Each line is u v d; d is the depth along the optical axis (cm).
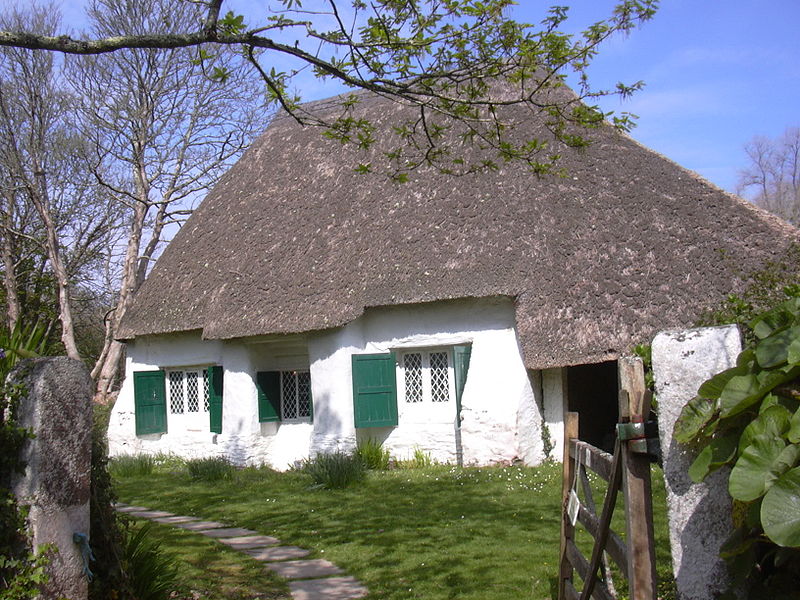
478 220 1505
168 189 2638
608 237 1441
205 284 1780
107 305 3152
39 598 467
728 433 298
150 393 1847
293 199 1828
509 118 1638
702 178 1542
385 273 1509
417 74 714
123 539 599
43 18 2470
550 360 1323
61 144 2636
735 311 620
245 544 922
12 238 2775
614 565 715
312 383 1549
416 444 1524
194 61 677
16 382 490
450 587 710
